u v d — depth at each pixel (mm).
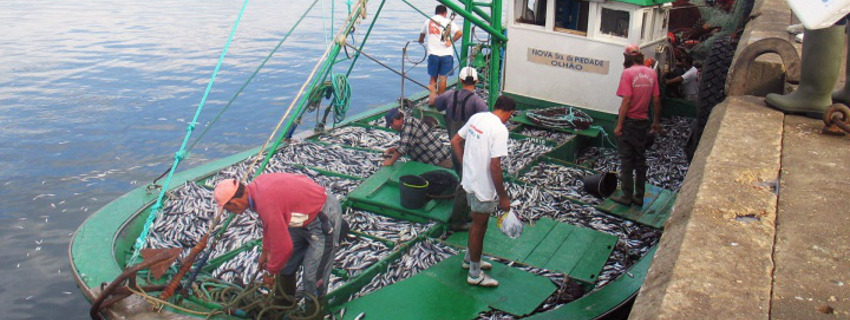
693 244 3629
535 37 12383
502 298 6574
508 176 9797
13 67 22516
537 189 9367
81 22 31328
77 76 21719
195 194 8750
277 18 33719
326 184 9406
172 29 30141
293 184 5441
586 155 12094
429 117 11242
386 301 6441
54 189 12891
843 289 3229
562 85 12406
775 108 6148
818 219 3939
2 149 14945
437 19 13414
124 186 13203
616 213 8820
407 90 21656
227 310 6000
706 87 8828
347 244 7660
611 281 7027
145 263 5980
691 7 15102
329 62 8453
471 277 6742
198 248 6227
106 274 6848
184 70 22812
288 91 20641
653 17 12039
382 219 8305
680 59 13938
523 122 12391
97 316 6035
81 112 17859
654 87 8508
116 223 7977
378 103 20109
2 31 28516
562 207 8906
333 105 12141
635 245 7941
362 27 31781
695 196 4250
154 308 6082
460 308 6359
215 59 24500
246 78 22016
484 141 6176
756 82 6629
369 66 24547
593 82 12023
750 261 3455
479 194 6309
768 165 4754
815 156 4961
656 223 8547
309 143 11164
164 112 18109
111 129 16578
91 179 13477
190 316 6023
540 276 7031
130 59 24266
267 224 5340
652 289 3342
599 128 12094
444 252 7480
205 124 17281
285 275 5996
